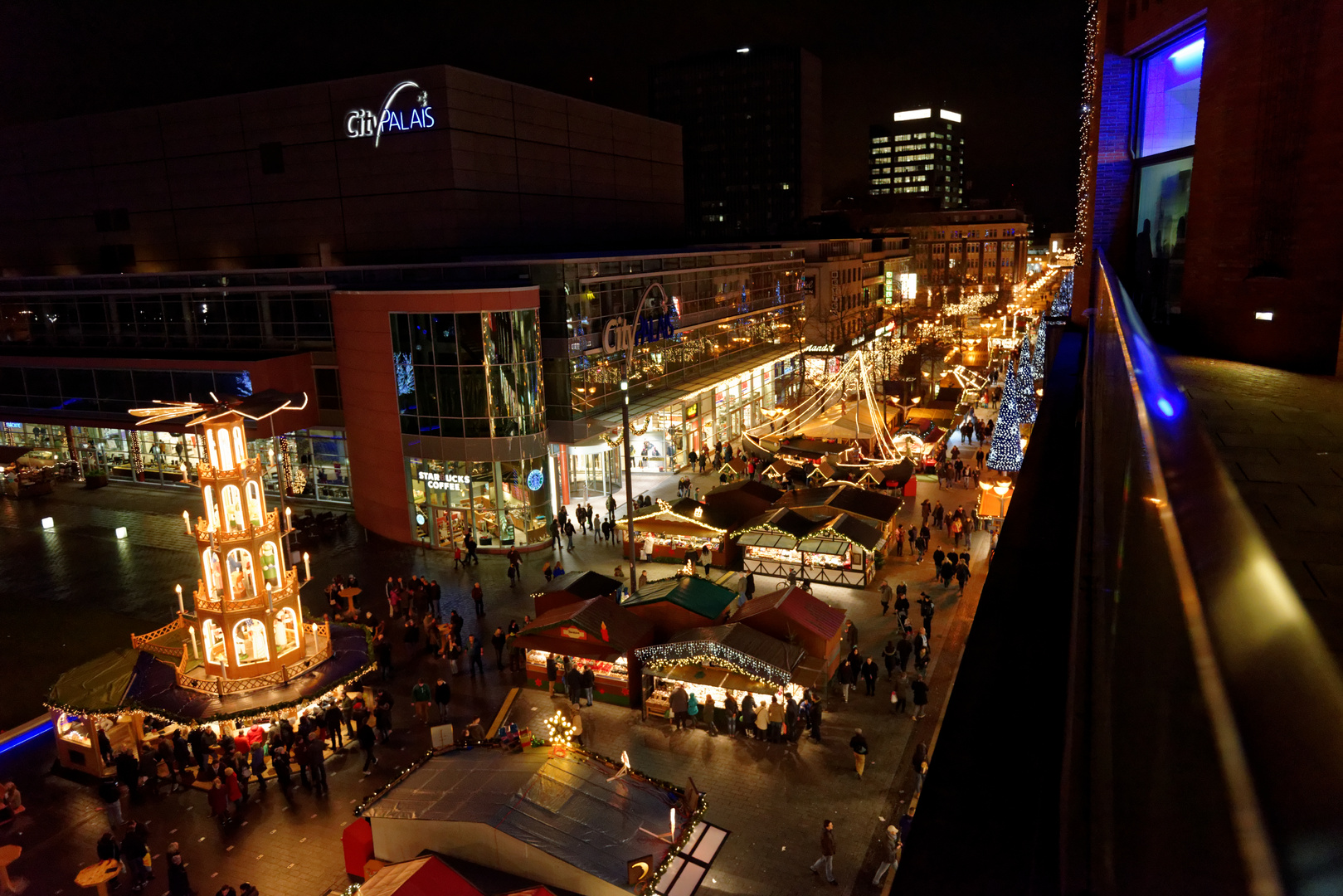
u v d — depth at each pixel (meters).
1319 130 7.20
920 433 54.88
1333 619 1.15
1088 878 1.71
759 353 70.31
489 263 43.84
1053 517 4.61
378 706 25.28
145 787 23.33
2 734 25.91
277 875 19.69
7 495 52.66
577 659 28.20
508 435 40.66
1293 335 7.32
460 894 15.25
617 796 18.22
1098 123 13.86
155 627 33.56
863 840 20.12
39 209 66.75
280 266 58.84
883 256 109.69
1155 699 1.92
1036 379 29.97
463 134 52.56
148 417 25.23
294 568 27.03
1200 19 10.73
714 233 183.00
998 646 3.09
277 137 57.06
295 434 50.66
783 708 24.42
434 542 42.56
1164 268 12.31
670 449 55.75
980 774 2.35
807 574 36.75
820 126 186.38
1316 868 0.71
